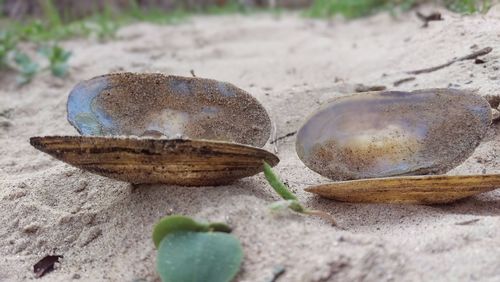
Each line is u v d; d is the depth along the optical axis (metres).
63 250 0.20
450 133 0.21
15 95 0.39
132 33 0.60
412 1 0.58
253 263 0.17
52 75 0.43
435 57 0.33
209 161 0.19
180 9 0.79
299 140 0.22
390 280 0.16
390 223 0.20
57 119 0.34
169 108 0.22
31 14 0.71
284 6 0.94
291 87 0.34
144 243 0.19
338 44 0.48
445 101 0.21
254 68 0.42
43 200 0.23
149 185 0.21
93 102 0.22
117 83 0.22
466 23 0.36
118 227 0.20
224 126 0.22
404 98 0.22
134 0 0.75
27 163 0.28
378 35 0.49
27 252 0.20
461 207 0.21
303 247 0.17
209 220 0.18
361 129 0.22
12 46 0.47
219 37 0.58
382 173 0.21
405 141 0.22
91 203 0.22
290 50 0.48
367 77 0.34
